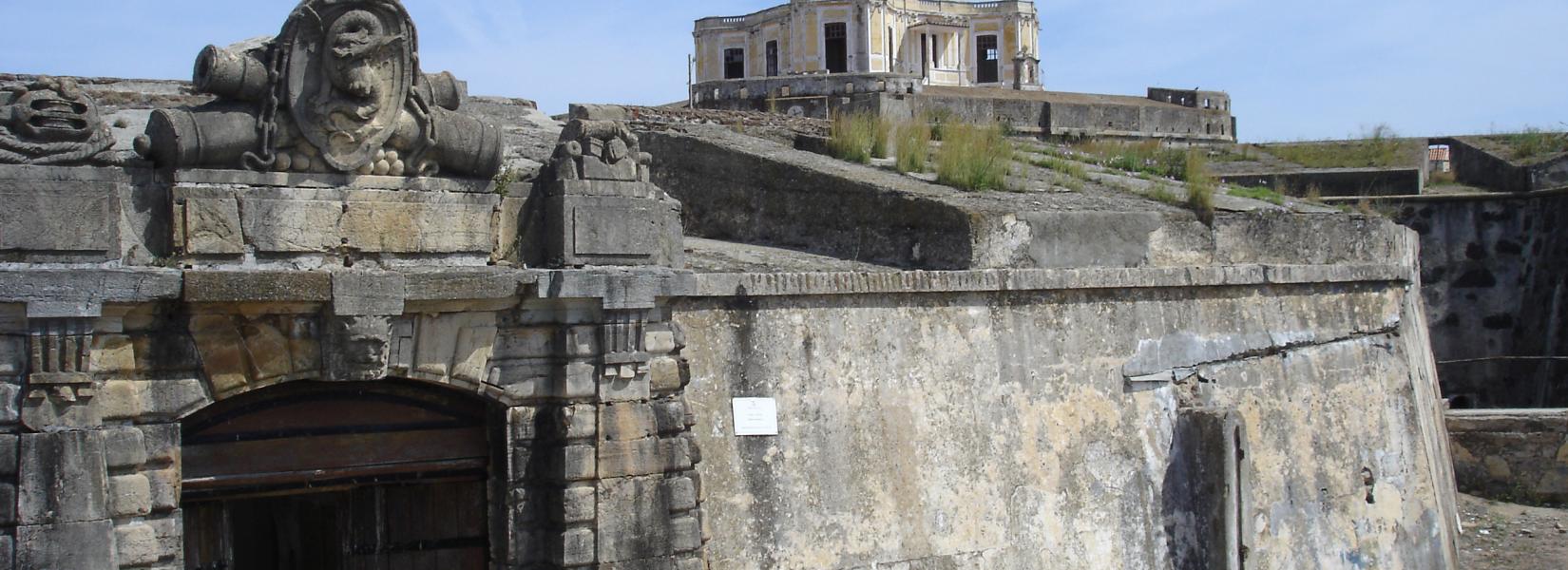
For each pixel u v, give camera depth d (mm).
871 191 16188
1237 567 15844
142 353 10703
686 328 13141
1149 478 15836
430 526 12875
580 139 12375
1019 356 15117
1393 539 17875
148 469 10797
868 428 14094
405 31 11453
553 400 12320
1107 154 23469
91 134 10453
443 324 11766
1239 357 16766
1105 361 15703
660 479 12570
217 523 12375
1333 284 17797
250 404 11445
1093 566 15320
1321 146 32750
